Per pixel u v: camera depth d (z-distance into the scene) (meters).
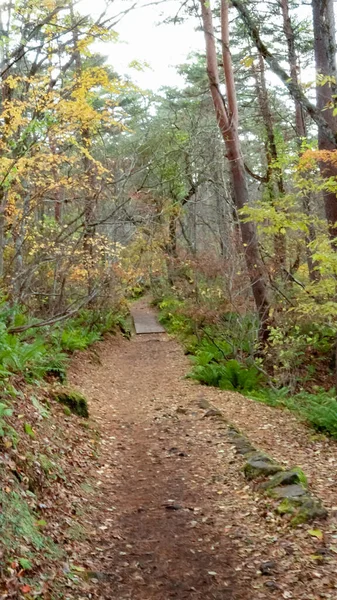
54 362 10.20
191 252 19.52
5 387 6.37
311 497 5.18
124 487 6.09
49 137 8.32
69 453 6.31
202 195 26.77
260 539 4.66
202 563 4.34
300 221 10.23
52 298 12.37
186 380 12.93
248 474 5.98
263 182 17.47
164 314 27.50
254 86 19.08
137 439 7.91
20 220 8.97
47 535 4.33
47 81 7.59
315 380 14.03
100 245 14.52
